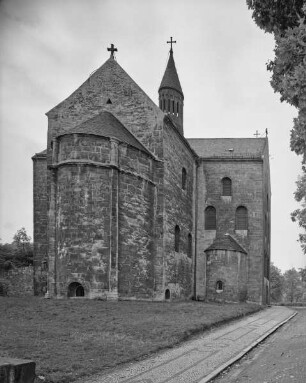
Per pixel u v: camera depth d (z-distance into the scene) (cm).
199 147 4675
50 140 3319
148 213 3025
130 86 3256
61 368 1148
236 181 4309
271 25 884
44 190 3684
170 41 4669
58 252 2739
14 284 3750
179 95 4572
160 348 1485
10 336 1488
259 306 3478
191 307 2595
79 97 3328
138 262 2889
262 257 4184
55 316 1956
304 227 2303
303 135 765
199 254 4188
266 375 1161
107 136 2798
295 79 724
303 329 2125
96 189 2742
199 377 1149
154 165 3142
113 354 1337
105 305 2348
